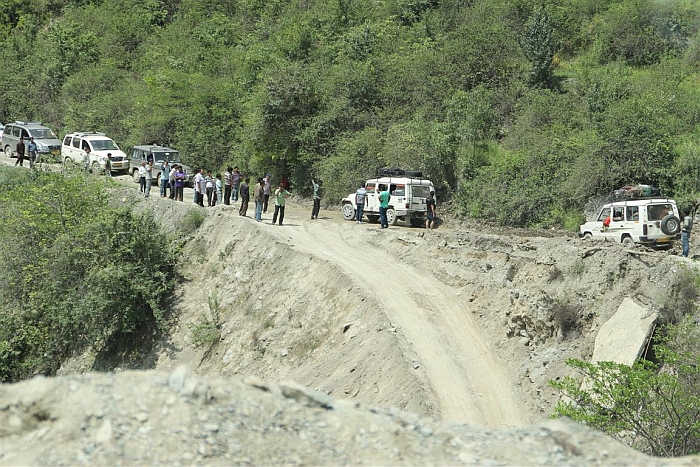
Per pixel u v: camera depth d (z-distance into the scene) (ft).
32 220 136.98
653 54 187.32
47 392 43.37
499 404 83.25
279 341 109.50
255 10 296.71
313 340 104.94
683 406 69.56
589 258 97.04
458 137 161.58
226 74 242.99
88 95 277.85
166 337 128.57
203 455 39.70
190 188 200.64
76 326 129.70
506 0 215.31
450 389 84.17
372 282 110.11
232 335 119.55
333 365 95.45
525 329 95.04
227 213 153.89
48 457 39.06
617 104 159.02
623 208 120.57
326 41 231.09
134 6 341.41
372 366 90.27
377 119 184.34
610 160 141.49
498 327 97.60
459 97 173.47
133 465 38.65
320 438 42.63
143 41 312.71
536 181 147.64
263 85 194.70
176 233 150.10
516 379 87.92
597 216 127.44
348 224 147.13
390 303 103.04
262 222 147.84
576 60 195.31
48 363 131.54
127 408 42.34
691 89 167.12
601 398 73.15
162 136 232.73
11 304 134.00
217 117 219.41
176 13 335.67
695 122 155.22
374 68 197.16
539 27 186.60
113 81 283.59
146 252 136.77
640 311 85.40
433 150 159.94
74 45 306.76
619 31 192.54
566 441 42.88
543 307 94.99
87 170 161.58
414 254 121.19
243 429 42.06
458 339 96.12
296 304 113.60
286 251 127.24
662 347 75.97
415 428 44.98
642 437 70.90
